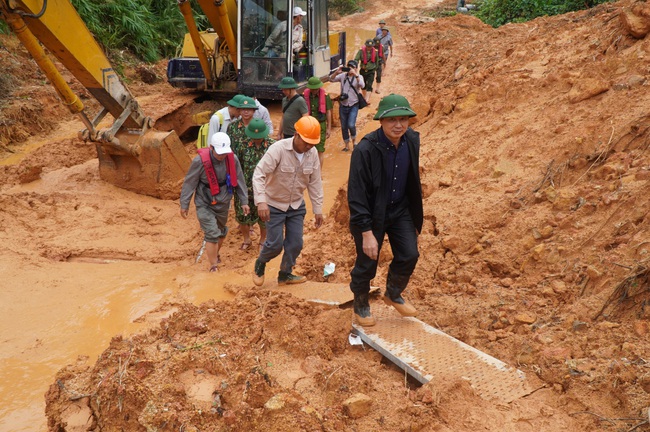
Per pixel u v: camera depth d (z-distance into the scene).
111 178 9.25
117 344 4.13
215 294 5.96
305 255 6.55
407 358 4.08
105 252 7.20
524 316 4.51
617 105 6.40
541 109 7.53
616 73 7.09
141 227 8.02
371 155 3.98
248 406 3.47
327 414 3.51
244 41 12.29
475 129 8.38
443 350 4.19
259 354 4.11
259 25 12.24
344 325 4.50
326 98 10.67
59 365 4.85
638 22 7.50
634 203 4.92
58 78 7.91
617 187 5.25
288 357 4.13
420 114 11.04
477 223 5.90
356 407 3.52
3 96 12.37
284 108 8.90
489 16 24.72
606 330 3.94
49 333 5.31
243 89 12.60
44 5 7.02
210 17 12.35
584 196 5.45
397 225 4.34
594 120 6.45
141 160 8.95
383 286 5.40
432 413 3.52
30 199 8.27
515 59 9.87
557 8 17.91
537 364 3.91
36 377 4.69
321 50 13.88
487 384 3.77
